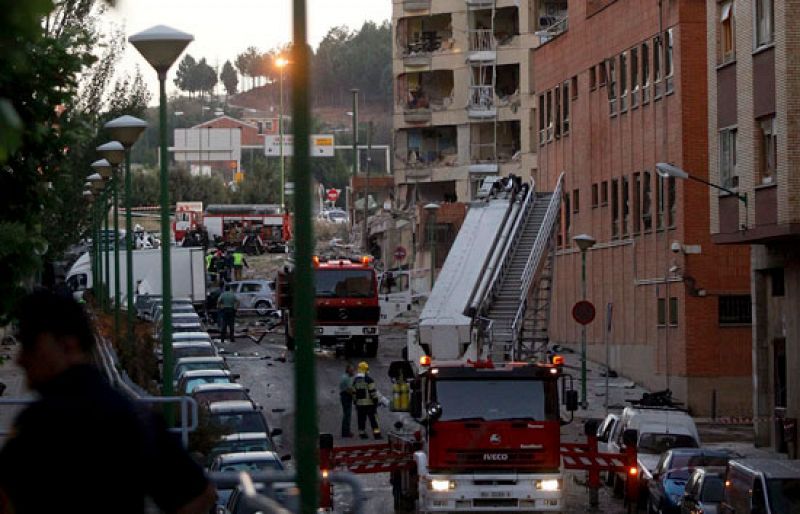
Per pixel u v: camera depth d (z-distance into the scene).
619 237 68.38
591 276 72.44
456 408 31.73
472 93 116.12
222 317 76.50
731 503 28.11
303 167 10.38
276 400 56.03
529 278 53.62
